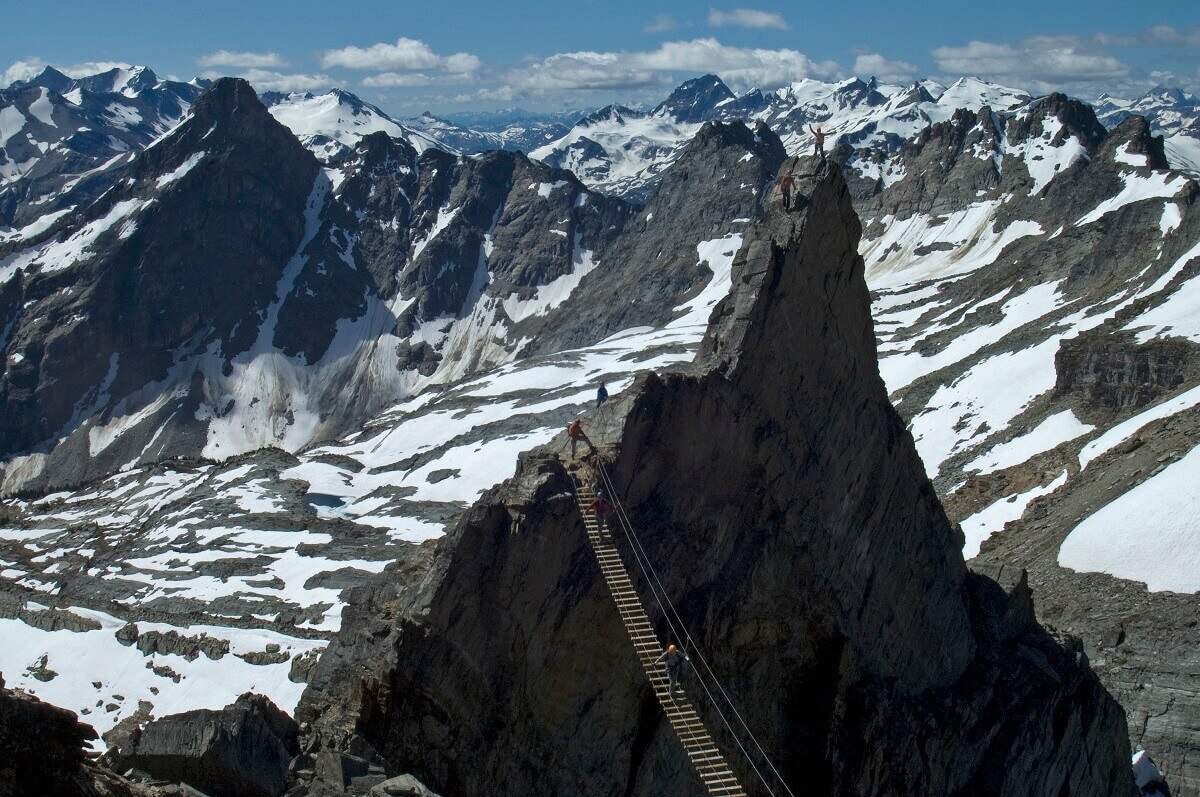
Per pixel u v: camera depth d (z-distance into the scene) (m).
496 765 29.89
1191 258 176.12
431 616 29.08
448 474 172.50
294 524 148.88
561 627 31.58
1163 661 86.81
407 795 27.09
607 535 32.75
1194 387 126.56
